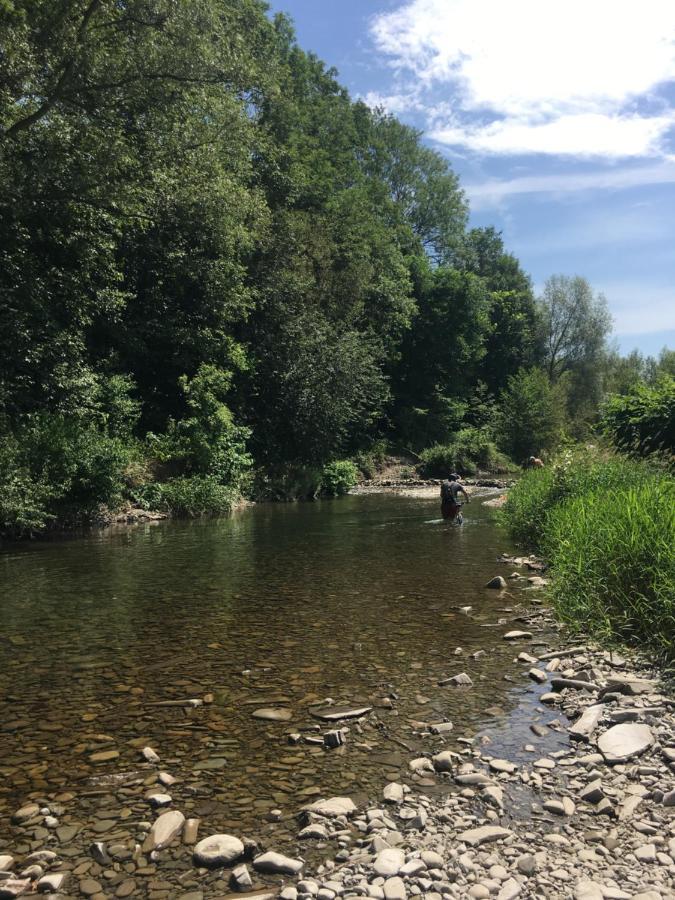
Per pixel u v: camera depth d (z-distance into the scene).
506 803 3.10
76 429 15.47
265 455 28.02
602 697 4.37
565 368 66.81
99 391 18.36
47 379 16.50
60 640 5.96
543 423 49.19
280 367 28.58
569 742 3.79
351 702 4.45
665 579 5.13
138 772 3.48
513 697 4.52
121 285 22.86
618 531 6.09
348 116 46.50
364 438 40.22
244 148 24.42
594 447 12.13
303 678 4.93
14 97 15.29
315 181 36.12
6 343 15.49
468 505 20.73
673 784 3.21
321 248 32.59
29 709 4.38
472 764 3.51
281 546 11.97
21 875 2.58
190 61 16.30
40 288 16.81
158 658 5.43
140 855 2.72
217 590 8.06
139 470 18.53
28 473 13.15
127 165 17.95
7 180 14.91
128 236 22.05
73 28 15.05
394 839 2.79
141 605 7.30
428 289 49.56
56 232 17.36
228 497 20.14
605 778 3.32
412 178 58.25
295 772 3.47
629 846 2.72
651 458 11.40
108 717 4.24
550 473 12.09
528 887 2.45
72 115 16.23
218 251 24.56
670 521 5.79
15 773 3.48
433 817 2.99
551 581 7.49
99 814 3.06
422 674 5.00
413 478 36.94
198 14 15.97
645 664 4.95
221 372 22.72
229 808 3.10
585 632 5.93
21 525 12.95
